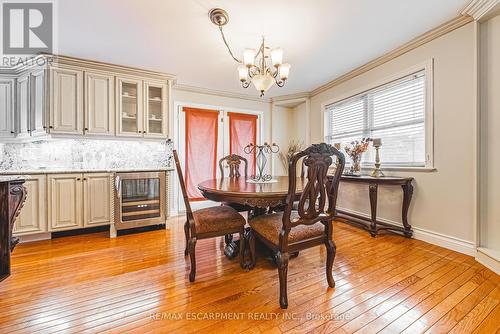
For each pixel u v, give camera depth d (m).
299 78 3.78
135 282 1.75
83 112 2.99
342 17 2.15
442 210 2.39
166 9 2.01
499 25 1.95
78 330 1.25
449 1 1.95
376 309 1.42
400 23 2.26
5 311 1.41
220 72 3.47
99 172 2.90
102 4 1.93
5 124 2.92
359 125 3.51
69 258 2.20
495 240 2.00
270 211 2.43
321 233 1.66
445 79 2.34
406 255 2.20
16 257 2.21
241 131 4.68
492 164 2.01
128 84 3.34
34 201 2.59
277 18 2.15
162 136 3.51
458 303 1.46
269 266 2.02
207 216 1.94
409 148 2.79
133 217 2.98
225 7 1.99
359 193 3.43
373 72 3.18
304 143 4.78
